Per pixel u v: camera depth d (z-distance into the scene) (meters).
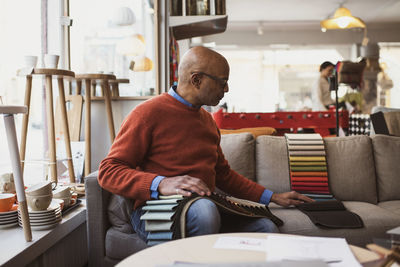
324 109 5.34
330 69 5.29
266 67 10.60
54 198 2.07
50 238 1.75
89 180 1.76
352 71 5.18
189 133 1.78
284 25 9.70
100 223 1.76
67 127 2.76
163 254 1.03
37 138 4.25
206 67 1.74
